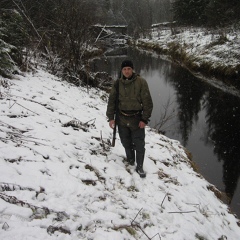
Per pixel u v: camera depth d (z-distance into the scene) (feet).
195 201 13.88
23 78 26.86
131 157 14.43
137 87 12.49
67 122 17.70
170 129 31.42
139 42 134.51
